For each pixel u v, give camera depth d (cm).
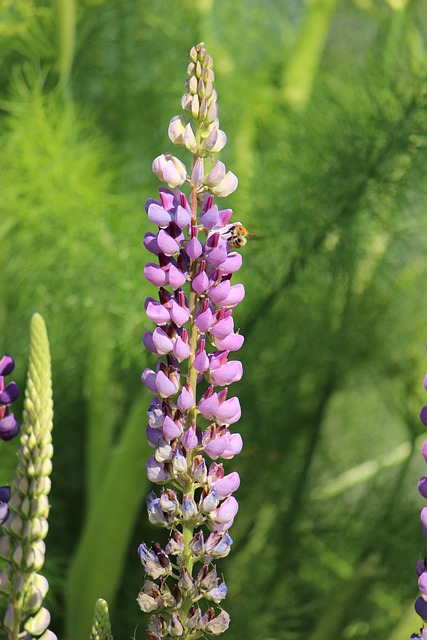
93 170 277
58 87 283
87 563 263
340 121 264
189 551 125
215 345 124
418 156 260
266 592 306
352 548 306
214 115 122
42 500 120
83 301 262
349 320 306
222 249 121
